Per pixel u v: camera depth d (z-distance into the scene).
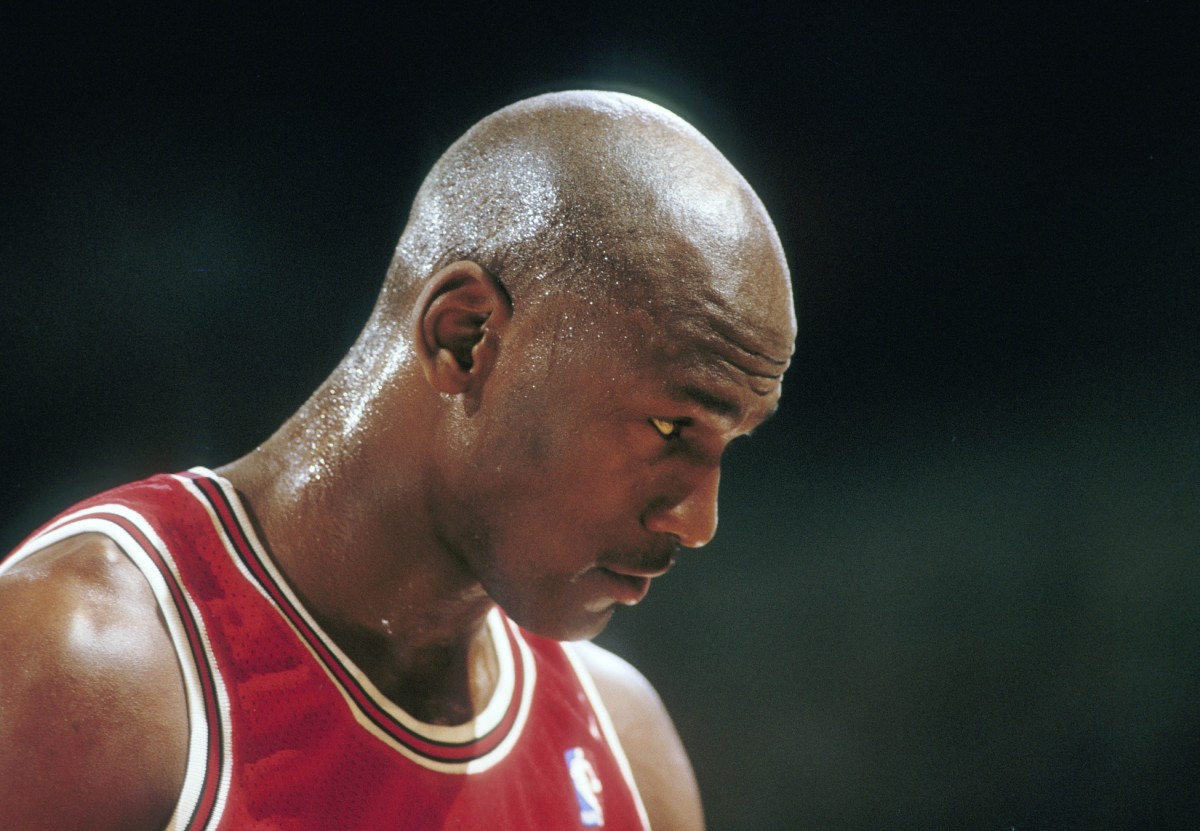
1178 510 11.80
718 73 10.48
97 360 9.15
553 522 3.76
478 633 4.38
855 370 12.24
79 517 3.67
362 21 9.27
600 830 4.53
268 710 3.64
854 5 10.66
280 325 9.46
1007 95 11.24
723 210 3.74
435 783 4.00
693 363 3.60
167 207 9.09
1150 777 11.55
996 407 12.19
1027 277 11.85
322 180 9.41
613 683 5.19
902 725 11.88
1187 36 10.91
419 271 3.90
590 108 3.92
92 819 3.15
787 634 12.12
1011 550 12.11
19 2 8.47
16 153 8.70
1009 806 11.72
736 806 11.83
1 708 3.11
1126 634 11.83
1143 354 11.90
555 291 3.66
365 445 3.89
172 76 8.90
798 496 12.30
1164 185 11.43
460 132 9.66
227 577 3.74
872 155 11.22
